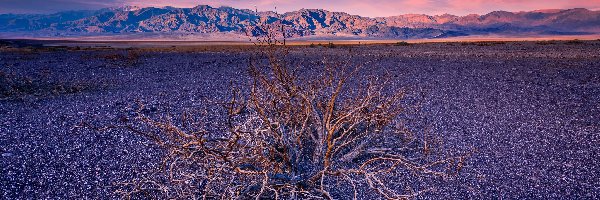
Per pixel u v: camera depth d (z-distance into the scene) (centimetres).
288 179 627
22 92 1694
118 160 841
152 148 905
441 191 697
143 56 3919
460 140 958
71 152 894
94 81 2064
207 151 570
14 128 1091
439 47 4747
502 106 1320
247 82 1884
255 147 624
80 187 722
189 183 679
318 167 676
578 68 2327
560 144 923
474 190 701
